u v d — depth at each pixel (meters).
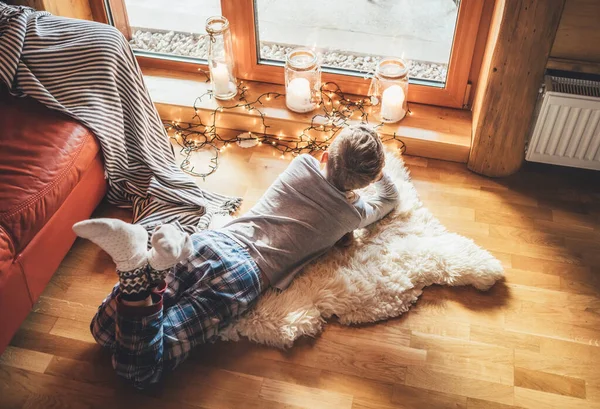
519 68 1.91
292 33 2.46
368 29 2.42
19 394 1.62
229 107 2.36
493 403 1.59
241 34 2.35
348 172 1.71
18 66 1.82
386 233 1.96
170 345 1.59
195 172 2.24
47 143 1.73
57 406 1.59
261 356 1.69
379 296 1.80
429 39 2.37
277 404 1.59
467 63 2.19
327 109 2.36
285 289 1.79
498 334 1.74
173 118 2.44
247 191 2.17
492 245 1.98
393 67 2.24
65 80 1.87
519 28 1.83
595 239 1.99
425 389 1.62
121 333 1.50
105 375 1.66
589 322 1.77
